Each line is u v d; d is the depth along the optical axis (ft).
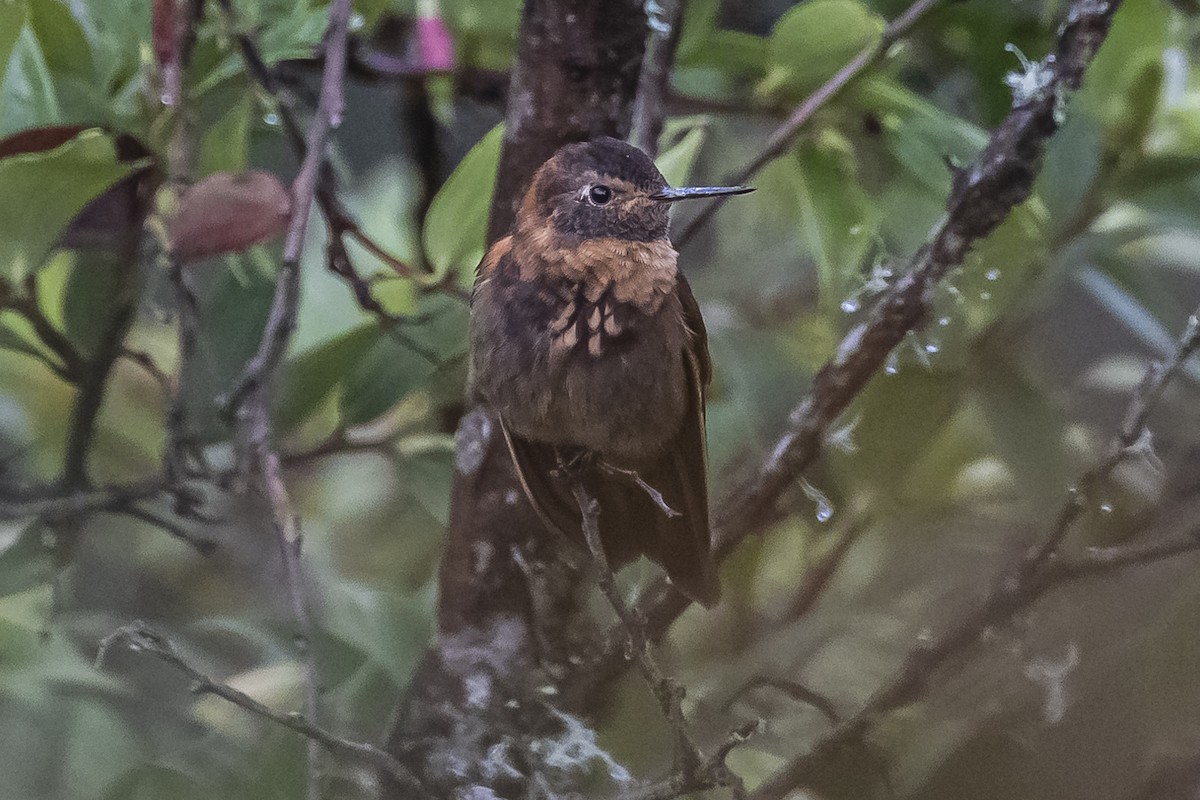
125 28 17.26
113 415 21.95
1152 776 14.42
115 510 16.92
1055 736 14.78
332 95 15.62
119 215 16.90
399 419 19.15
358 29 19.40
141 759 17.51
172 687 18.22
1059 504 18.17
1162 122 18.81
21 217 15.58
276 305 15.01
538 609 16.08
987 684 15.48
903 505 19.07
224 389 18.65
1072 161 18.03
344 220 17.12
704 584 16.25
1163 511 18.06
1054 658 15.28
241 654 19.03
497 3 20.26
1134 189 18.53
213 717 18.04
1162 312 19.38
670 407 16.44
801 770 13.97
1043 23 20.25
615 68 16.19
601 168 16.21
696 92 20.12
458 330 18.42
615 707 16.58
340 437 18.45
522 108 16.44
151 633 13.91
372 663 17.97
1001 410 18.34
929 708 15.60
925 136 18.63
